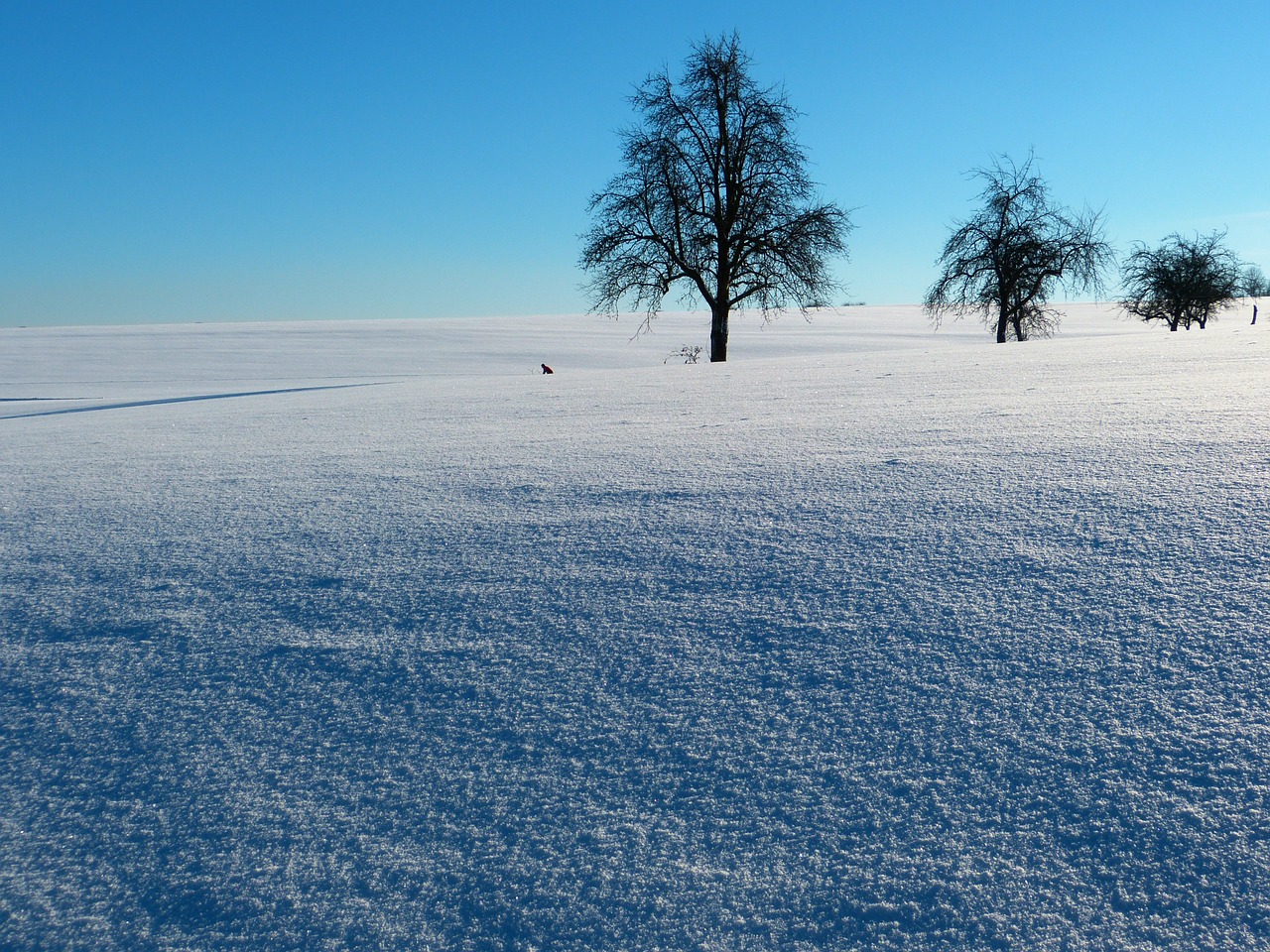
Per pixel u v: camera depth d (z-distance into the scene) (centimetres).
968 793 175
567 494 421
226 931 152
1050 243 3064
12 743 216
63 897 162
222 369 4100
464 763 197
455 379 2003
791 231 2153
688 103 2184
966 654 228
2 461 702
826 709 209
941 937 142
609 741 202
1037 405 615
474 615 275
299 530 387
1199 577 255
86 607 301
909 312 9562
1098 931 141
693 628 255
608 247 2170
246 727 217
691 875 159
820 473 423
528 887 158
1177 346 1267
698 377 1269
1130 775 175
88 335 5972
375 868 166
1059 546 291
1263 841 155
